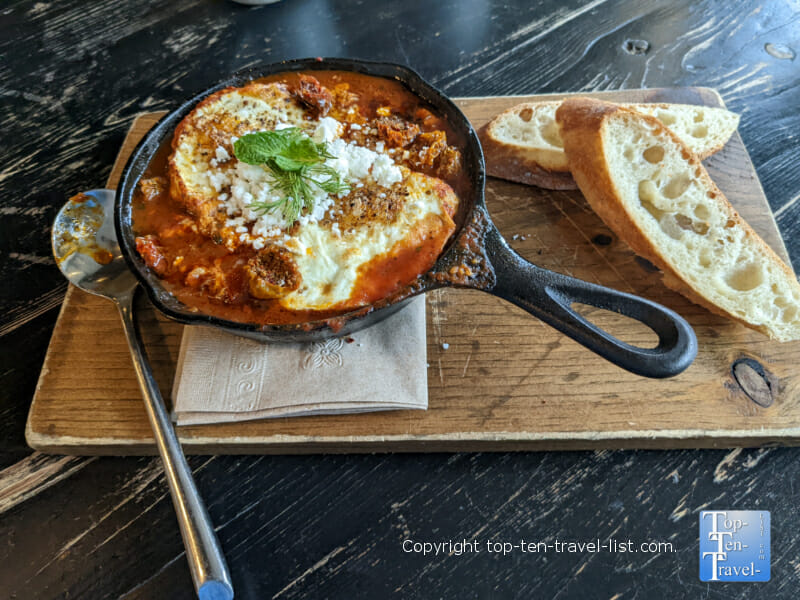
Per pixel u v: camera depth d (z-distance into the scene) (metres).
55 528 0.26
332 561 0.26
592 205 0.33
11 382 0.30
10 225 0.36
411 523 0.26
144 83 0.42
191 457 0.28
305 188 0.27
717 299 0.29
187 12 0.47
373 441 0.27
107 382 0.29
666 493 0.27
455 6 0.47
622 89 0.41
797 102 0.40
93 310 0.31
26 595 0.25
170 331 0.30
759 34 0.44
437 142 0.30
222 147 0.29
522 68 0.42
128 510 0.27
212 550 0.24
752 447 0.28
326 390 0.27
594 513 0.27
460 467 0.28
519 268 0.25
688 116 0.36
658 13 0.46
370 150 0.30
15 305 0.32
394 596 0.25
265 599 0.25
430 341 0.30
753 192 0.35
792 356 0.29
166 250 0.28
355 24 0.46
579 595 0.25
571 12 0.46
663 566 0.25
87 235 0.32
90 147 0.39
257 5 0.47
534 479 0.28
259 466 0.28
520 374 0.29
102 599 0.25
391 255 0.27
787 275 0.30
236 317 0.26
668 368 0.23
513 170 0.35
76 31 0.46
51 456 0.28
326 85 0.32
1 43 0.45
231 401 0.27
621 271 0.32
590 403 0.28
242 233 0.27
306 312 0.26
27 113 0.41
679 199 0.31
